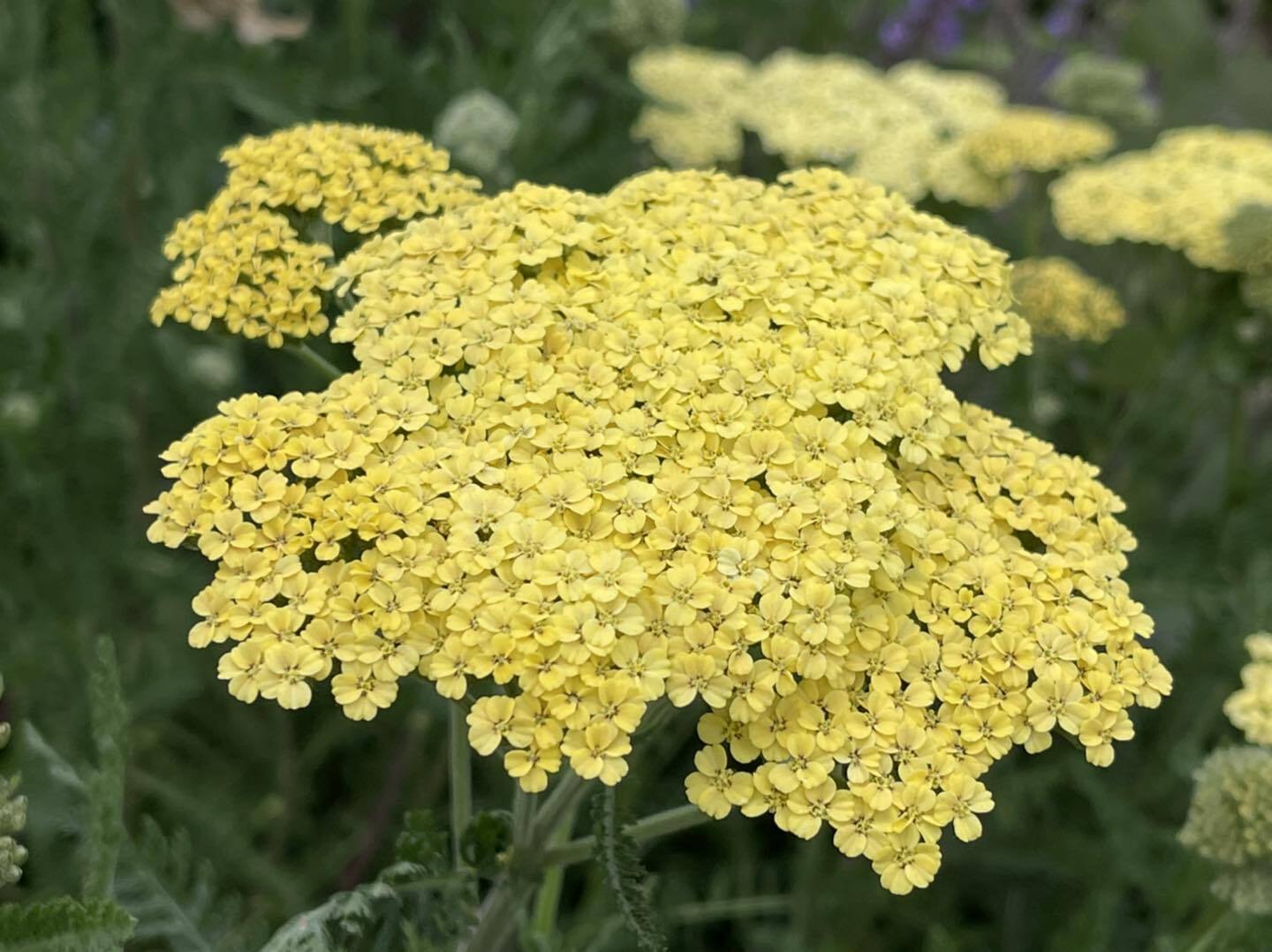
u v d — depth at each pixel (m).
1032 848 0.21
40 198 0.21
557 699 0.10
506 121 0.20
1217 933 0.15
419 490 0.11
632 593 0.10
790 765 0.10
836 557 0.10
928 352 0.12
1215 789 0.14
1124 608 0.11
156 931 0.14
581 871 0.22
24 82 0.21
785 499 0.11
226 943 0.14
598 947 0.17
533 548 0.10
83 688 0.20
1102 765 0.11
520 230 0.13
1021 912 0.22
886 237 0.13
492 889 0.13
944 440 0.12
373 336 0.12
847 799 0.10
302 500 0.11
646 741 0.12
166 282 0.21
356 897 0.11
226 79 0.21
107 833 0.11
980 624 0.11
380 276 0.13
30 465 0.21
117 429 0.22
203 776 0.21
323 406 0.11
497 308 0.12
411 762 0.21
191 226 0.14
